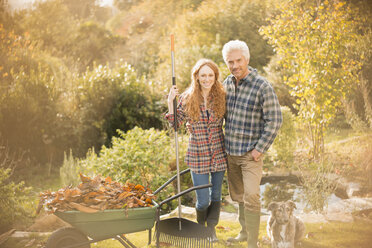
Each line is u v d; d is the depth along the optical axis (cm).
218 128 304
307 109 617
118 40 1498
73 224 238
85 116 736
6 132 644
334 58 590
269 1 1071
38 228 374
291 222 276
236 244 312
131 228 251
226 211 432
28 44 991
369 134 607
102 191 246
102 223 243
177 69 884
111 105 755
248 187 285
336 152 609
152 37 1403
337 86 589
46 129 693
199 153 298
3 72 750
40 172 636
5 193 399
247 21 1159
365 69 678
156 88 798
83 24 1474
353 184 475
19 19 1091
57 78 795
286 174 565
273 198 473
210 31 1184
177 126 308
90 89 757
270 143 280
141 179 441
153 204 268
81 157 706
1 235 350
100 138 748
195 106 294
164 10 1438
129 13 1652
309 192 421
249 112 287
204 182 297
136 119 754
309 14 618
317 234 335
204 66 291
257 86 283
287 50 613
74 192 238
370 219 369
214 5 1212
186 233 274
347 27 597
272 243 282
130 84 770
